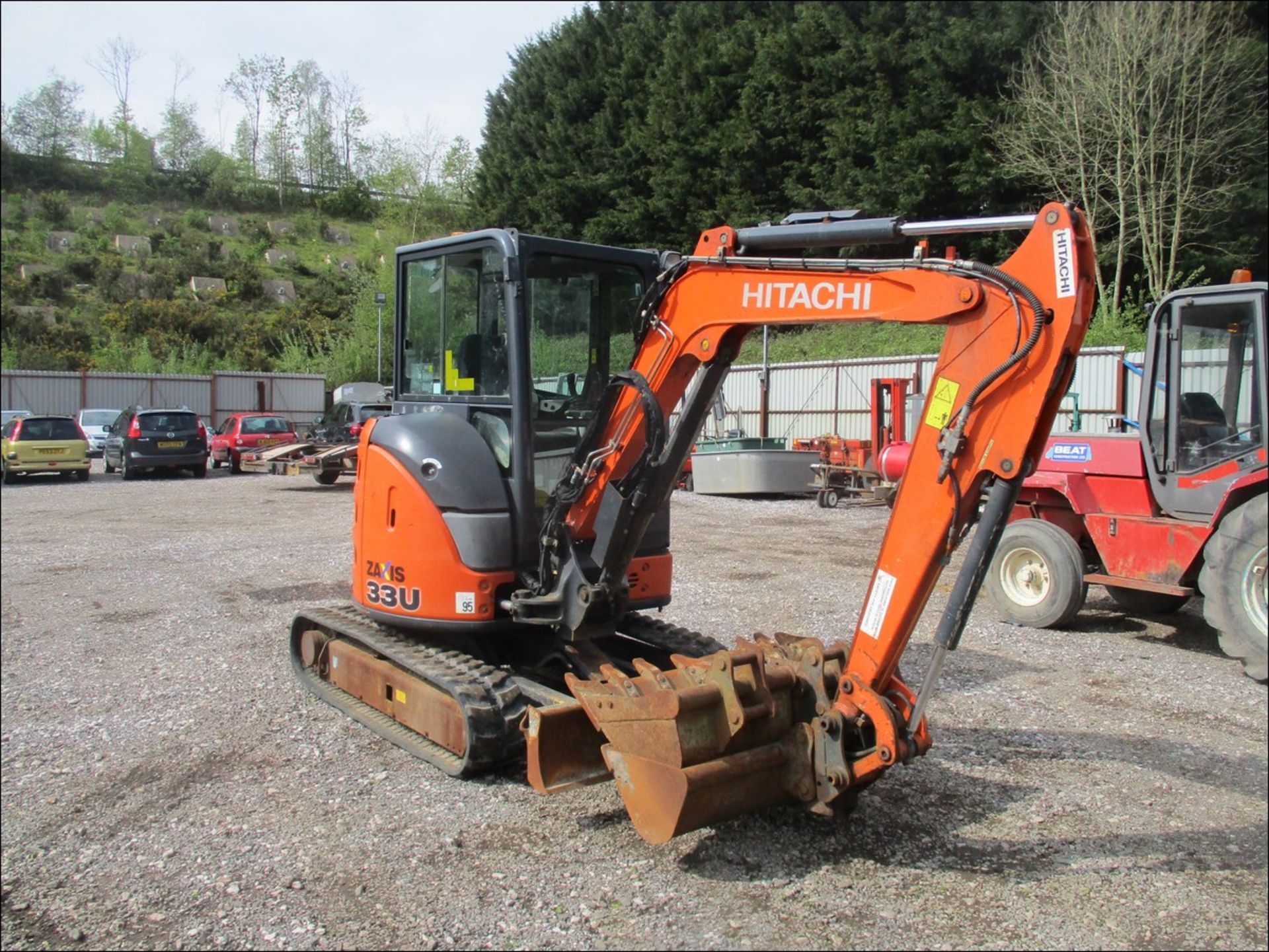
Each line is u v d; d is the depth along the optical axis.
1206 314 7.24
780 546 11.95
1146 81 21.38
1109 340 19.98
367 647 5.83
